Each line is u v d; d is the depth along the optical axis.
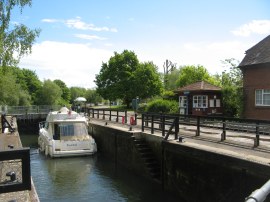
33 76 87.12
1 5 13.98
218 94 29.02
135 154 15.41
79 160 18.92
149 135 15.04
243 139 13.02
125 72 59.47
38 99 74.31
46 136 20.56
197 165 10.56
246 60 24.05
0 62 14.71
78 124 20.59
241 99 24.45
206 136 13.71
